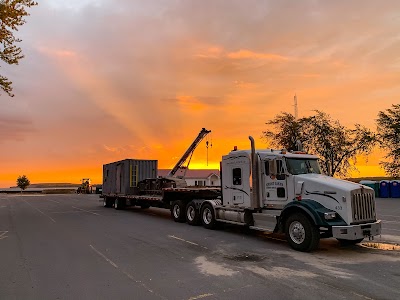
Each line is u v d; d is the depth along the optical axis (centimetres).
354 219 828
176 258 788
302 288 563
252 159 1069
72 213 1992
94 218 1695
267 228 1005
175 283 595
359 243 958
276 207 1007
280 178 995
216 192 1463
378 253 838
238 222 1118
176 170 2048
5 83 1505
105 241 1014
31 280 621
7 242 1003
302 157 1022
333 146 3425
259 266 711
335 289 557
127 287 576
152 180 1970
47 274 659
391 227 1238
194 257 798
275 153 1030
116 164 2306
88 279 624
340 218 838
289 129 3531
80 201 3428
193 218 1386
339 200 842
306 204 863
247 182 1095
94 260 771
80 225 1408
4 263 750
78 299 522
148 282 602
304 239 853
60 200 3669
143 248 906
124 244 965
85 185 6412
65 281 612
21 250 886
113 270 684
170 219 1647
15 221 1566
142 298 522
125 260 770
